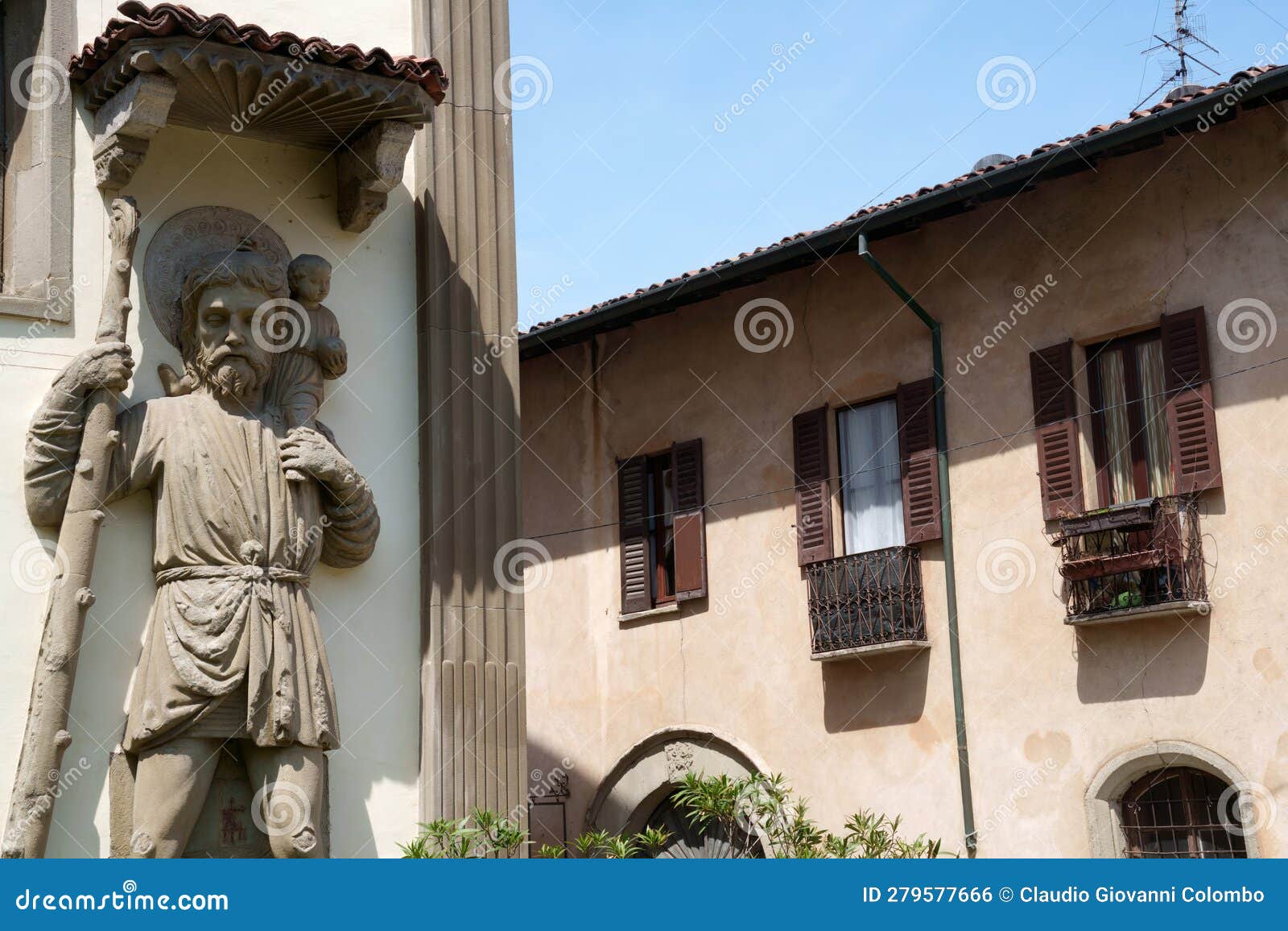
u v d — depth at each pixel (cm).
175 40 1022
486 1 1241
